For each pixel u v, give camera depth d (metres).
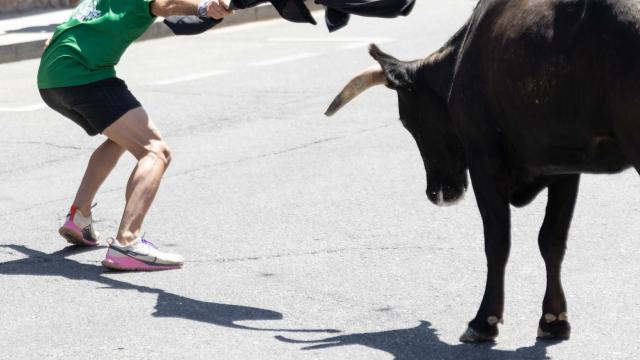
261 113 20.44
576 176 9.80
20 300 11.41
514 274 11.74
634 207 13.98
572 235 12.96
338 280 11.75
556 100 8.70
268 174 16.22
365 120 19.47
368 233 13.33
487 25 9.38
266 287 11.62
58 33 12.45
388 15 10.67
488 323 9.81
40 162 17.52
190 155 17.59
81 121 12.91
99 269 12.40
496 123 9.43
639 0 8.25
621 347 9.81
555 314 9.97
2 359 9.87
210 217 14.19
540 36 8.76
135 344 10.13
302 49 27.62
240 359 9.73
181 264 12.36
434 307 10.91
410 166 16.38
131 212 12.30
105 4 12.25
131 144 12.47
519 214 13.83
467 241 12.92
